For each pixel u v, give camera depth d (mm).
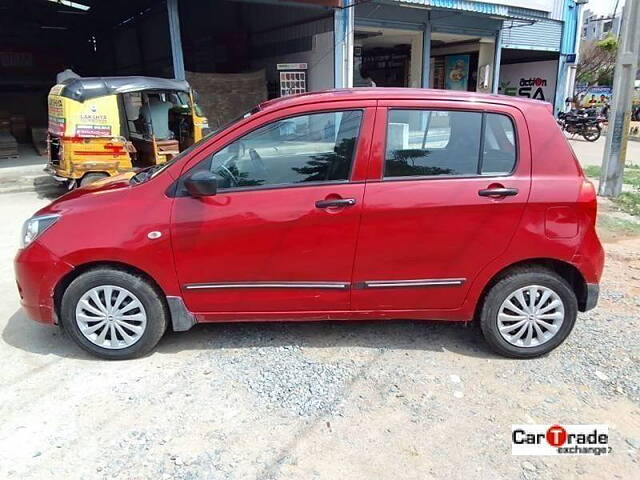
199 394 3043
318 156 3271
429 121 3270
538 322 3402
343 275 3330
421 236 3258
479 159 3287
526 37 20031
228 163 3297
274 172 3289
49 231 3287
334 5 12492
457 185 3240
